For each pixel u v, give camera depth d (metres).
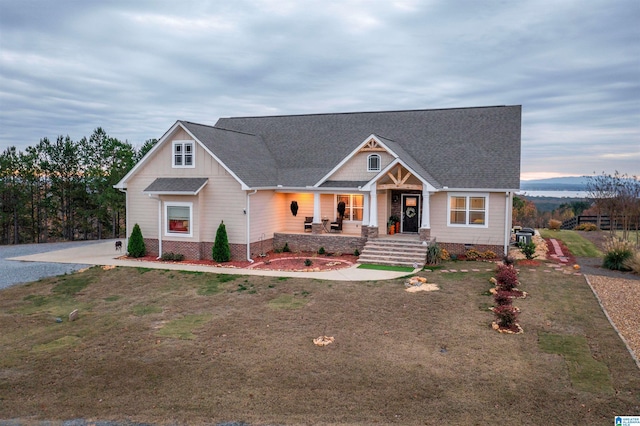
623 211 30.89
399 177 24.72
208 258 24.80
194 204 24.47
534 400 9.52
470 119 28.98
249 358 11.80
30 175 41.66
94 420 9.10
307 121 33.16
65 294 18.41
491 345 12.40
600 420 8.77
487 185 24.25
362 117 32.06
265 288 18.66
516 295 17.05
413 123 30.12
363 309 15.71
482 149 26.61
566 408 9.20
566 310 15.27
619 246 22.14
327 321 14.55
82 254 27.03
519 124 27.48
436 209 25.64
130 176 26.14
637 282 19.05
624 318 14.45
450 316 14.88
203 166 24.67
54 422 9.05
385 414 9.12
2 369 11.41
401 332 13.50
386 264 22.94
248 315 15.30
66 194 43.91
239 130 34.03
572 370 10.80
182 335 13.51
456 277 20.11
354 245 25.45
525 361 11.35
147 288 19.11
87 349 12.60
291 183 27.00
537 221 56.34
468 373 10.77
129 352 12.33
